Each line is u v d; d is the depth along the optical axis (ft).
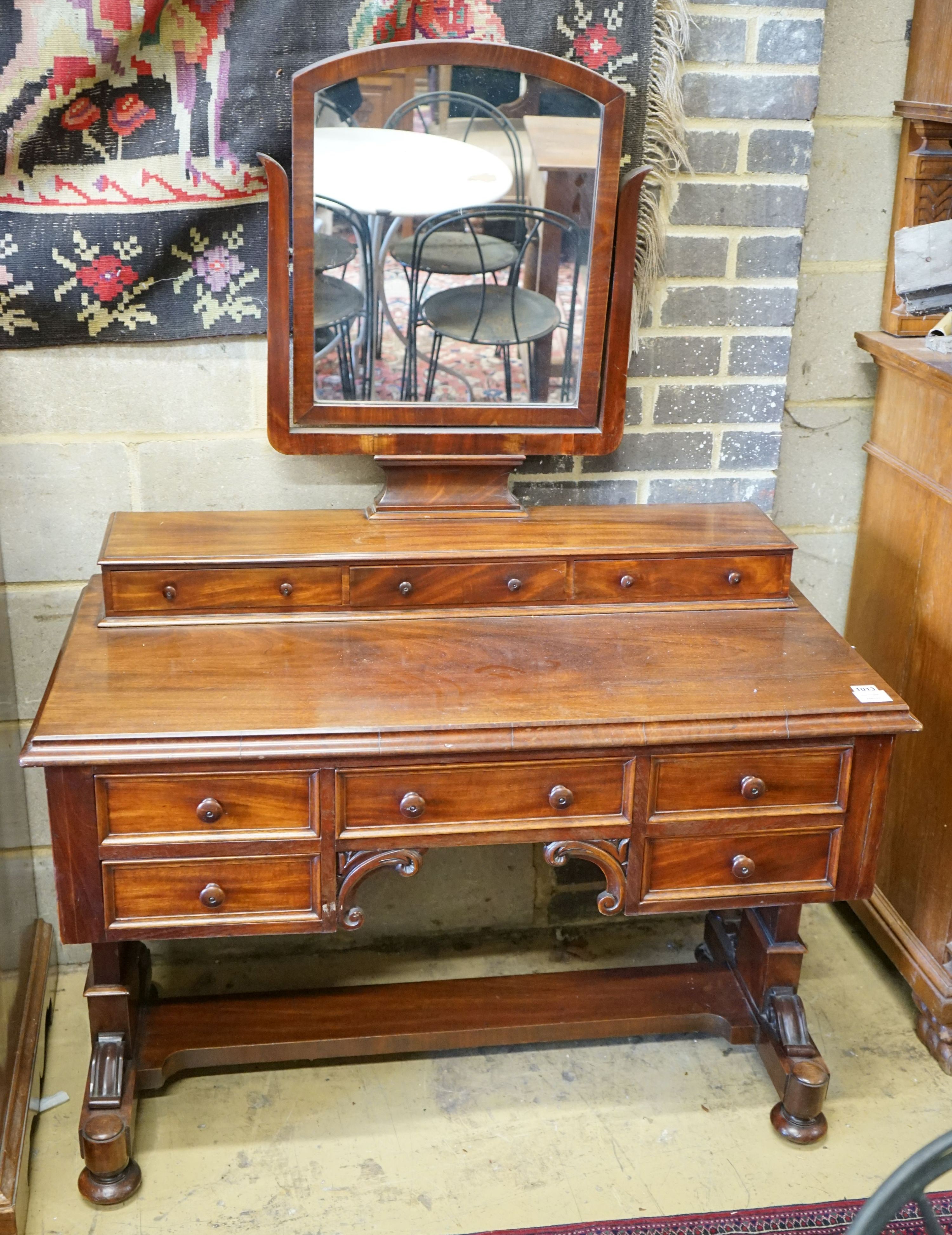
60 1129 7.00
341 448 6.91
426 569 6.71
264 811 5.90
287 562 6.58
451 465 7.06
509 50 6.23
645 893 6.33
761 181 7.04
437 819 6.04
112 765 5.64
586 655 6.48
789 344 7.41
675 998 7.46
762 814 6.23
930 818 7.61
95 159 6.36
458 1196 6.60
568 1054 7.62
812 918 8.80
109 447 7.09
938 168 7.31
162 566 6.50
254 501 7.37
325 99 6.21
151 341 6.82
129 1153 6.58
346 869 6.08
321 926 6.17
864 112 7.41
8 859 6.96
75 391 6.93
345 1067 7.48
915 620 7.68
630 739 5.87
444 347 6.80
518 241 6.63
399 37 6.37
